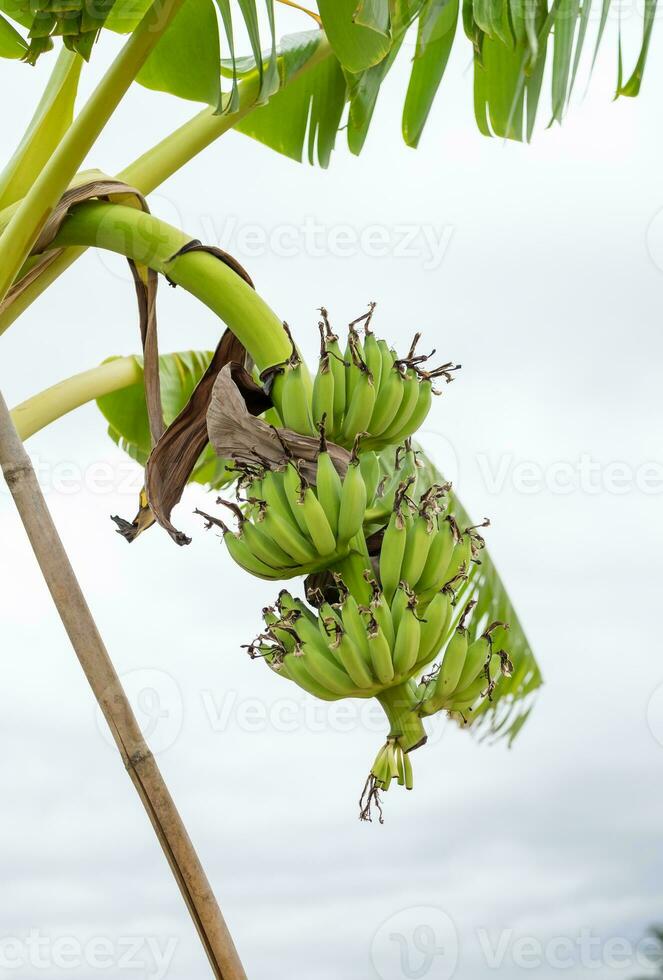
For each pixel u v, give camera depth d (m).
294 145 3.01
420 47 2.23
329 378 2.10
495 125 2.76
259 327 2.27
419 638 1.93
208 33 2.24
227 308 2.30
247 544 2.08
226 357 2.38
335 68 2.90
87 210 2.45
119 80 2.11
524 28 1.98
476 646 2.00
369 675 1.94
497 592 3.45
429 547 2.04
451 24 2.62
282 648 2.04
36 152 2.61
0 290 2.30
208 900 1.88
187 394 3.48
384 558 2.02
